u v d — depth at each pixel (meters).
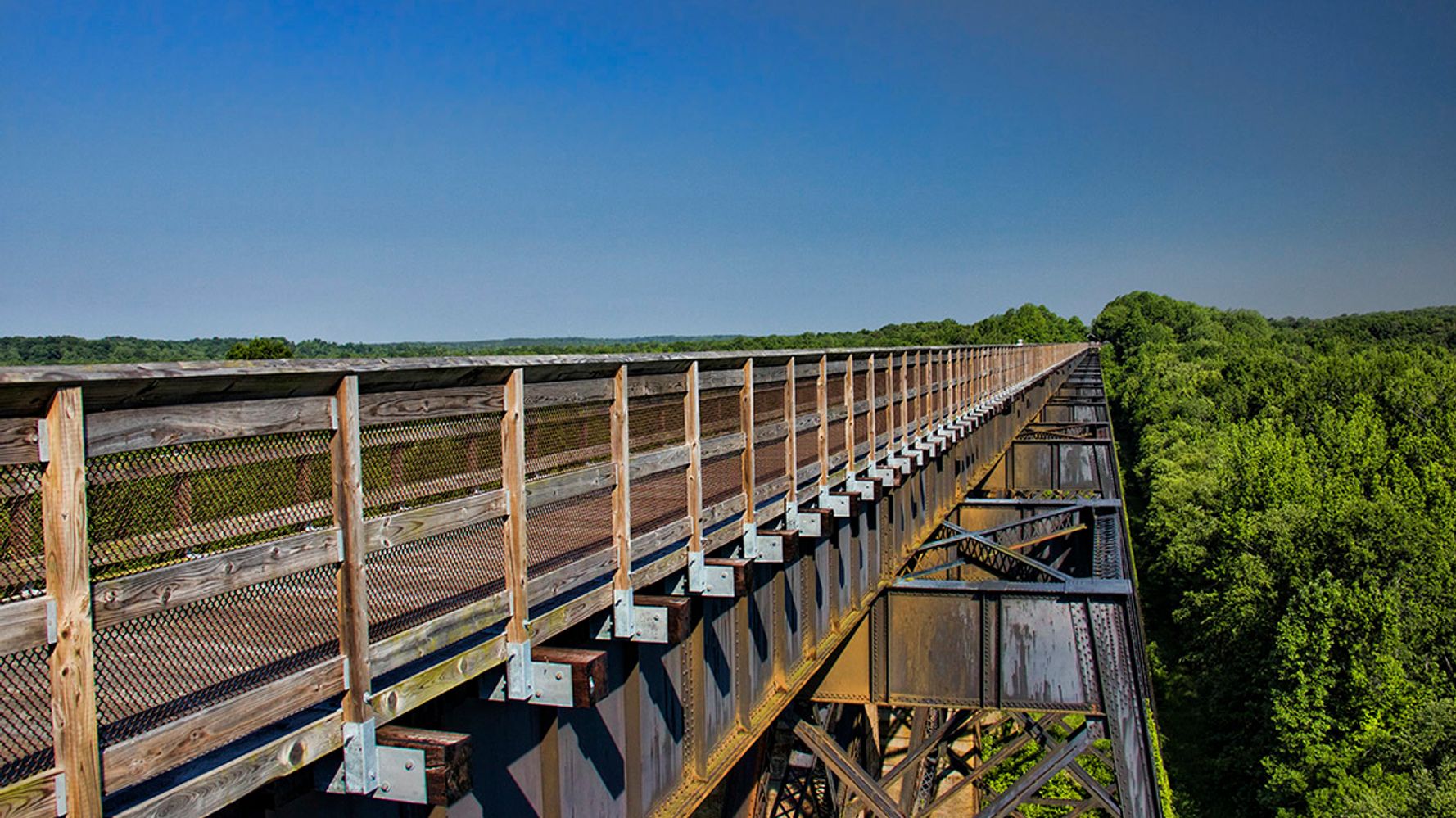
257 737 4.36
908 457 16.34
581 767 7.42
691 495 8.35
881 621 14.10
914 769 21.06
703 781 9.24
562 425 6.57
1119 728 13.16
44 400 3.41
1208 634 37.78
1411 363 97.75
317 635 4.81
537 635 6.11
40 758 3.58
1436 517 44.53
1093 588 13.52
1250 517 41.12
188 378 3.81
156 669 4.26
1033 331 189.75
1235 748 31.58
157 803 3.76
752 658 10.56
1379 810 24.83
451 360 5.16
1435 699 29.31
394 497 5.02
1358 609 30.50
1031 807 24.27
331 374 4.47
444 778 4.72
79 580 3.51
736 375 9.42
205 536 4.03
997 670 13.70
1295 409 88.69
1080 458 34.81
